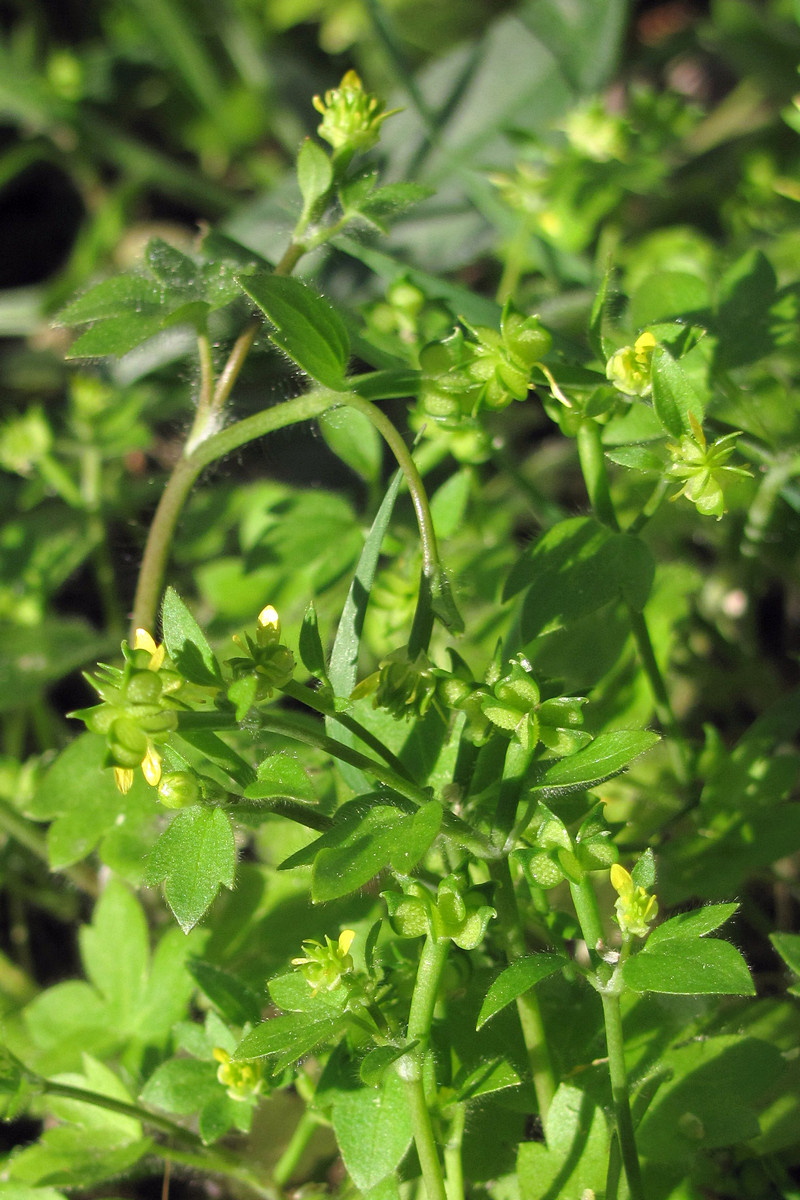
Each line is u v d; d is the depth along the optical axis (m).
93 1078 0.27
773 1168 0.26
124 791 0.23
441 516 0.29
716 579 0.33
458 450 0.29
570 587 0.26
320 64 0.58
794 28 0.46
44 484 0.37
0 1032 0.26
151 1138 0.26
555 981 0.26
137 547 0.38
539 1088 0.25
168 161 0.53
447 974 0.25
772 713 0.28
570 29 0.47
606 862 0.24
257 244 0.48
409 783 0.24
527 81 0.47
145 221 0.55
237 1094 0.25
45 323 0.50
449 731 0.25
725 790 0.28
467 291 0.30
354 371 0.29
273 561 0.30
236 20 0.55
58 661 0.32
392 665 0.24
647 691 0.29
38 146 0.54
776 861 0.27
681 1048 0.25
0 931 0.33
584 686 0.29
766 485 0.29
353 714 0.26
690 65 0.54
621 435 0.27
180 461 0.28
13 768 0.32
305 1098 0.27
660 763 0.29
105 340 0.26
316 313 0.25
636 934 0.23
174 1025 0.26
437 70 0.49
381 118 0.27
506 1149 0.25
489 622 0.30
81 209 0.57
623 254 0.39
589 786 0.24
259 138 0.56
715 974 0.23
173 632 0.23
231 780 0.27
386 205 0.27
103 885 0.30
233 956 0.27
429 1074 0.24
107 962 0.28
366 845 0.23
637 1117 0.25
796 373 0.31
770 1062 0.25
